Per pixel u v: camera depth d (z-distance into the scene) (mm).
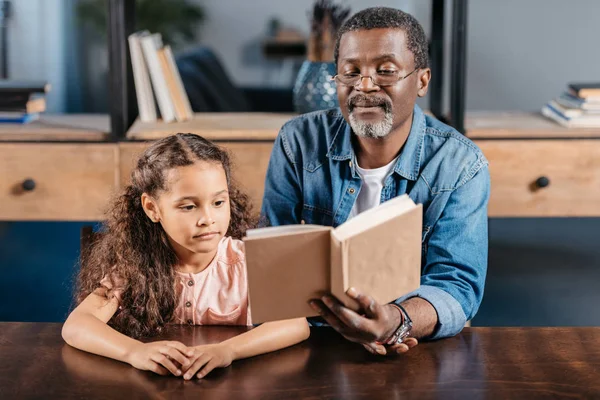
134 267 1486
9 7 2891
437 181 1617
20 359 1271
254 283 1150
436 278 1522
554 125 2570
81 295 1539
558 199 2506
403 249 1188
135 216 1511
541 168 2486
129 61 2580
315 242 1146
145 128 2480
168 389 1173
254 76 3074
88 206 2469
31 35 2918
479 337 1366
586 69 3041
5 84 2598
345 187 1676
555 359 1273
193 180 1408
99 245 1545
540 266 2988
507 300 2799
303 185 1727
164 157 1425
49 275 2877
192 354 1227
